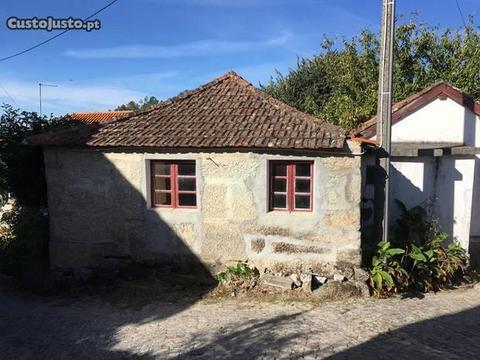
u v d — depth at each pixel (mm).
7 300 9211
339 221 8203
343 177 8125
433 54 17062
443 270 8906
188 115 9539
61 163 9453
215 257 8852
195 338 6512
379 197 8750
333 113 17594
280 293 8164
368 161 9422
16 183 11328
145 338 6629
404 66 17203
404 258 8789
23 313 8211
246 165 8516
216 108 9617
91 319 7617
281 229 8461
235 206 8648
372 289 8148
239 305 7816
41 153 11078
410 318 7141
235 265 8750
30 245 10375
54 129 11461
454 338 6406
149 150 8898
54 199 9562
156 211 9062
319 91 21422
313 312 7352
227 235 8742
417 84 16688
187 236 8953
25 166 11164
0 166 11406
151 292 8609
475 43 16766
